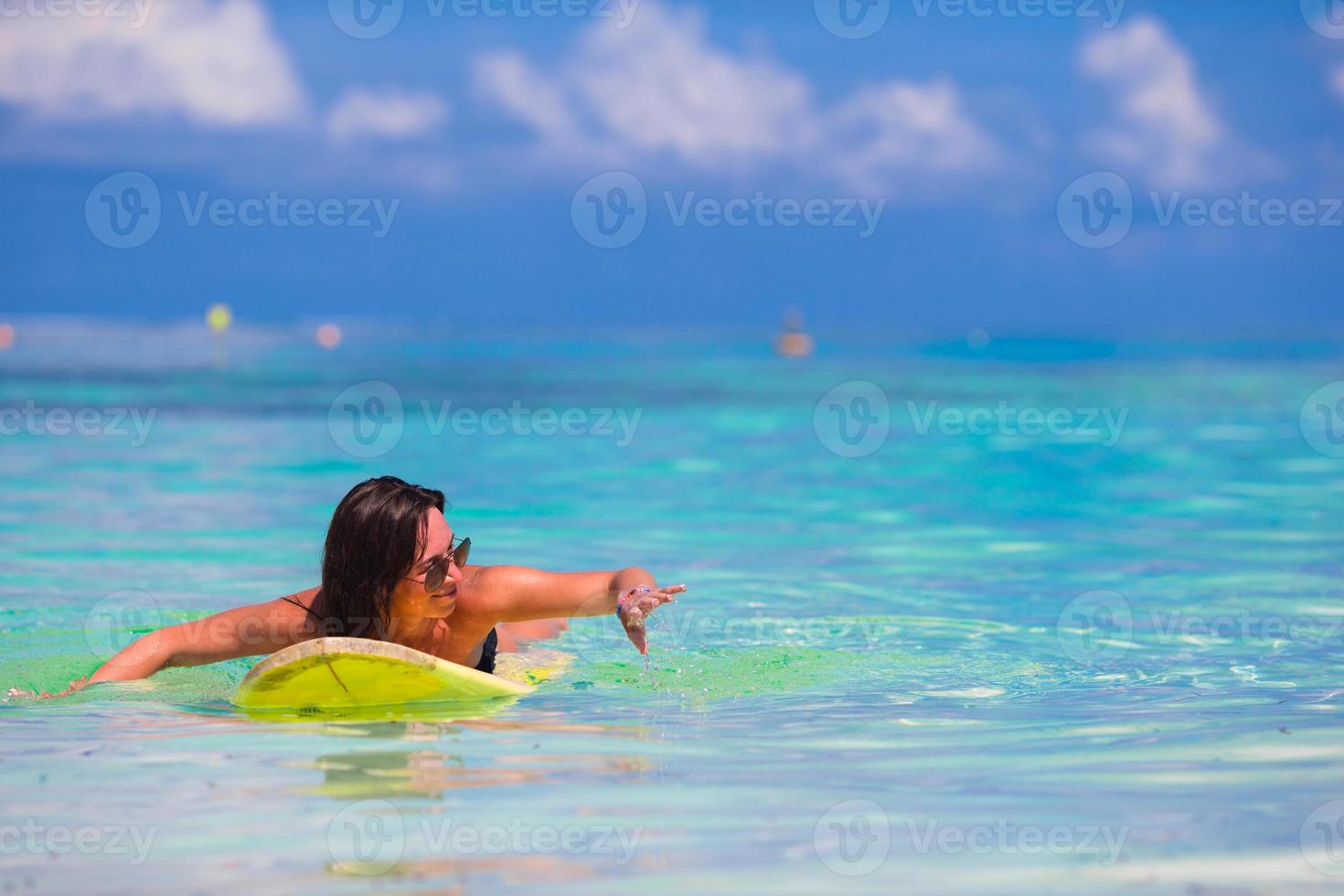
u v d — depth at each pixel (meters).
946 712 12.95
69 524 29.27
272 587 22.03
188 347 154.38
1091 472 39.56
